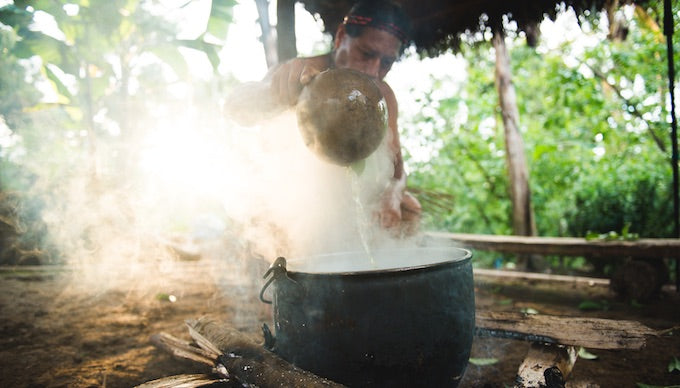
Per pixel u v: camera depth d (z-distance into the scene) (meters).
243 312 3.46
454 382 1.65
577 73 6.80
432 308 1.48
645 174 5.81
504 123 6.68
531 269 6.33
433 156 8.09
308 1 3.03
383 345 1.43
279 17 2.69
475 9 3.00
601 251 4.29
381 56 2.43
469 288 1.67
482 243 5.05
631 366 2.47
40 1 2.23
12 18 2.37
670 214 5.42
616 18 2.57
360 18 2.32
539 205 7.29
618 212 5.80
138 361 2.56
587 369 2.44
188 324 2.44
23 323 3.28
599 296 4.27
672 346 2.78
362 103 1.50
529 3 2.75
